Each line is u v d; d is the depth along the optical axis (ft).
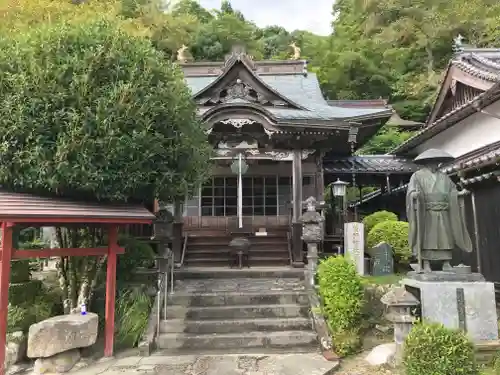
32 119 19.30
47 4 51.62
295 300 25.07
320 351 20.79
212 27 110.11
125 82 21.26
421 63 98.68
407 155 49.78
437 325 15.14
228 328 22.65
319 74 97.35
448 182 19.80
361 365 18.95
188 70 56.54
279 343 21.67
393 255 32.42
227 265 35.27
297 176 38.93
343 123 36.96
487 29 81.56
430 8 98.02
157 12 87.81
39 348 18.54
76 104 20.03
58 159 19.21
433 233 19.22
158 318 22.81
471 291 18.35
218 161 41.32
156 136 21.42
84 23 23.27
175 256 34.55
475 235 29.27
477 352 17.35
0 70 20.26
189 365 19.08
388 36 98.12
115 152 20.03
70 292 23.22
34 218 17.62
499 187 26.50
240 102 36.35
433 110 44.70
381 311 23.38
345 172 45.78
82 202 20.59
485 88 34.83
